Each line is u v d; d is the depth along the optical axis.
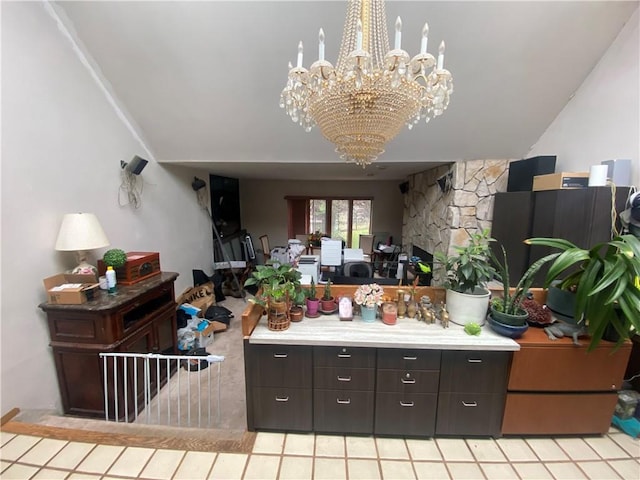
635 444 1.66
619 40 2.11
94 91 2.43
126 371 2.06
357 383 1.68
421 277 4.11
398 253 6.04
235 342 3.42
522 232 2.84
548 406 1.66
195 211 4.52
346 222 7.19
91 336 1.96
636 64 2.01
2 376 1.72
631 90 2.05
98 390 2.00
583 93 2.45
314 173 5.28
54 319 1.95
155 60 2.33
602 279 1.38
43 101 1.96
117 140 2.74
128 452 1.51
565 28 2.05
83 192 2.33
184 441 1.61
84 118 2.33
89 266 2.20
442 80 1.14
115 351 1.98
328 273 3.76
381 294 1.84
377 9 1.21
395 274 5.28
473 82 2.42
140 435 1.64
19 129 1.80
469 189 3.45
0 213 1.70
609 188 2.00
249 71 2.39
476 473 1.48
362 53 1.00
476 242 1.86
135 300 2.17
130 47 2.24
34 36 1.88
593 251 1.51
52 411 1.94
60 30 2.07
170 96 2.64
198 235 4.63
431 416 1.69
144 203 3.21
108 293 2.13
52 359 2.00
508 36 2.09
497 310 1.72
